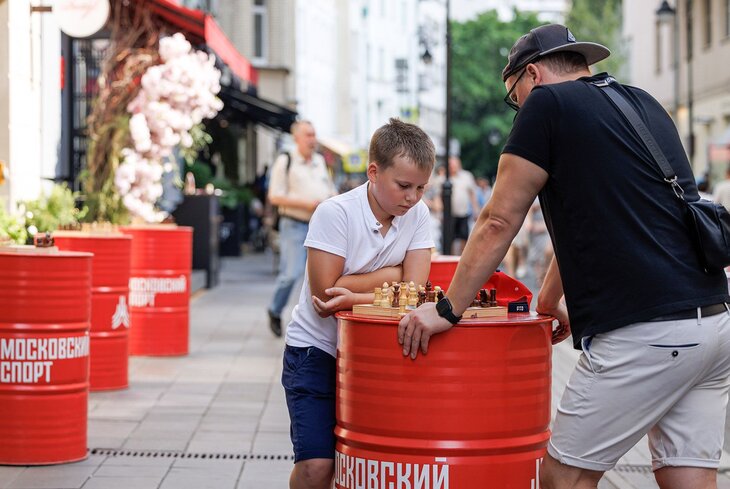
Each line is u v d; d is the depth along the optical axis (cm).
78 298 736
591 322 425
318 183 1393
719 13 4141
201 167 3069
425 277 507
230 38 4800
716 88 4169
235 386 1044
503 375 428
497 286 474
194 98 1302
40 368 728
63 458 737
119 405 943
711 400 436
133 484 686
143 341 1232
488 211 431
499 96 8650
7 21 1115
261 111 2755
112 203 1277
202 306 1858
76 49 1572
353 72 7131
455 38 8812
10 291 725
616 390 423
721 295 427
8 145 1113
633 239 419
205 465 739
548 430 455
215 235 2309
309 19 5800
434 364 425
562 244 431
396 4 8188
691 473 437
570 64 453
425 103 8869
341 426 454
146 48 1386
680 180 430
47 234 742
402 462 430
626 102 433
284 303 1407
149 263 1230
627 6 5772
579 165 423
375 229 492
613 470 751
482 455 429
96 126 1303
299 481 482
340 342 452
